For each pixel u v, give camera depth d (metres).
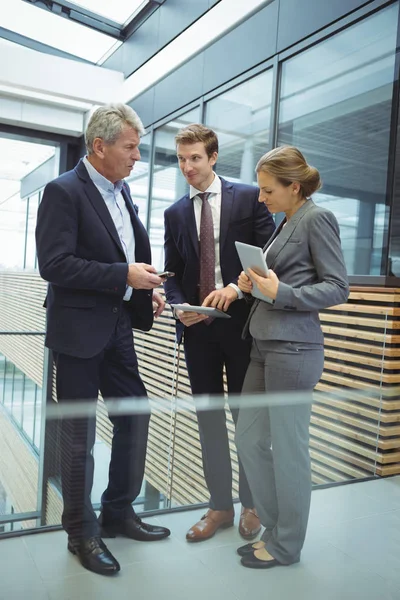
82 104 8.51
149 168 6.90
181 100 6.05
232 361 1.91
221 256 1.94
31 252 11.17
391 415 1.64
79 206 1.67
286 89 4.22
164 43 6.50
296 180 1.54
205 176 1.93
